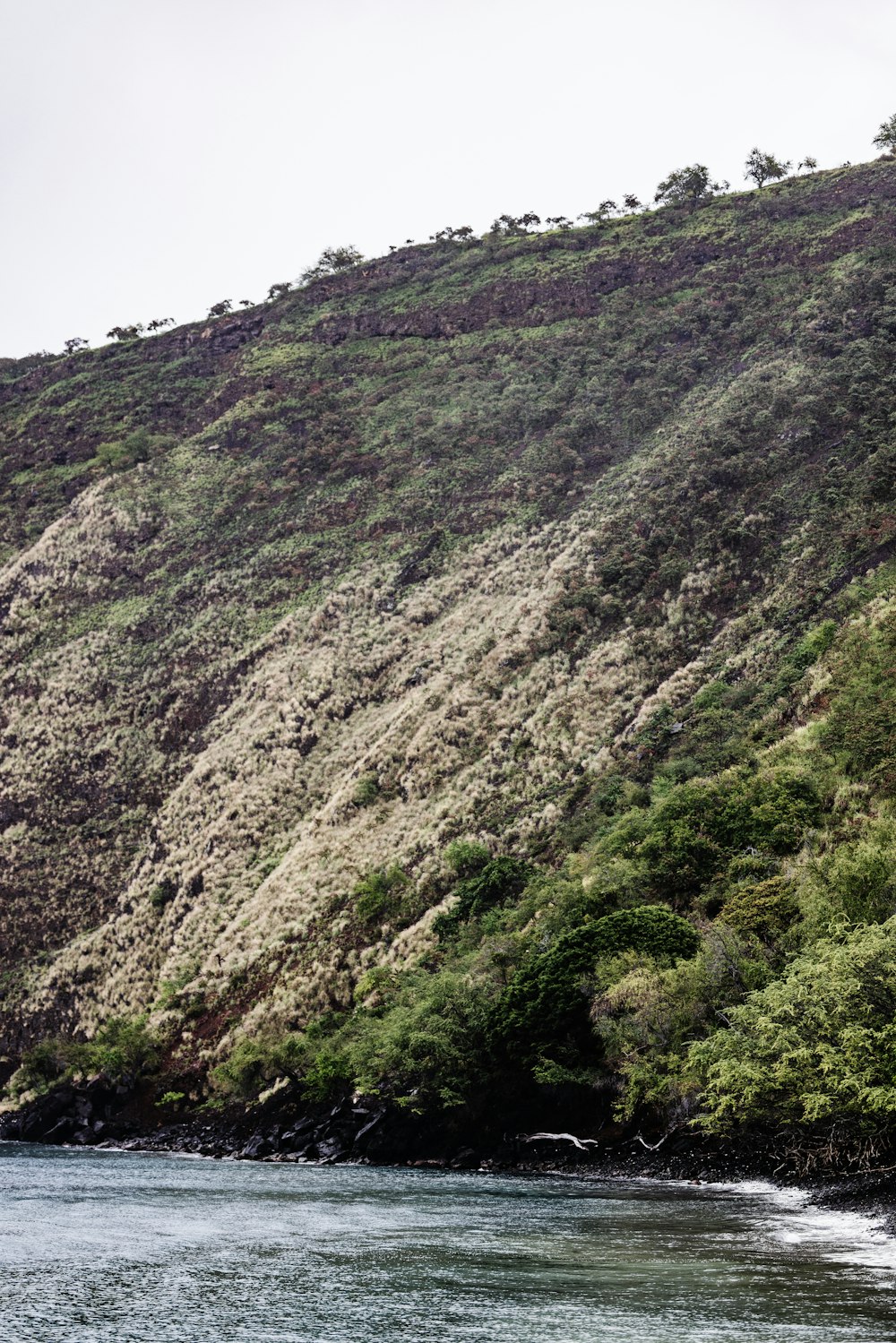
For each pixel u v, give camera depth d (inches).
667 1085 1571.1
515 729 3307.1
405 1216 1253.1
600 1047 1825.8
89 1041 3221.0
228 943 3166.8
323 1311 788.6
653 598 3548.2
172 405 6771.7
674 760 2778.1
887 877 1615.4
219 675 4414.4
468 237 7741.1
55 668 4704.7
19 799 4192.9
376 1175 1770.4
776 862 2086.6
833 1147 1336.1
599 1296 807.7
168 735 4281.5
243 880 3442.4
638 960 1806.1
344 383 6353.3
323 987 2746.1
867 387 4035.4
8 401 7662.4
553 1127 1841.8
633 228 6786.4
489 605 4065.0
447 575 4414.4
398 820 3235.7
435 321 6643.7
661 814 2427.4
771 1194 1343.5
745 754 2625.5
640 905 2194.9
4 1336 729.6
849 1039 1162.0
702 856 2247.8
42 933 3727.9
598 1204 1304.1
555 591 3784.5
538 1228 1131.9
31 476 6476.4
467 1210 1291.8
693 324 5497.1
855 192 6067.9
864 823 2036.2
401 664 4020.7
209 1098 2652.6
